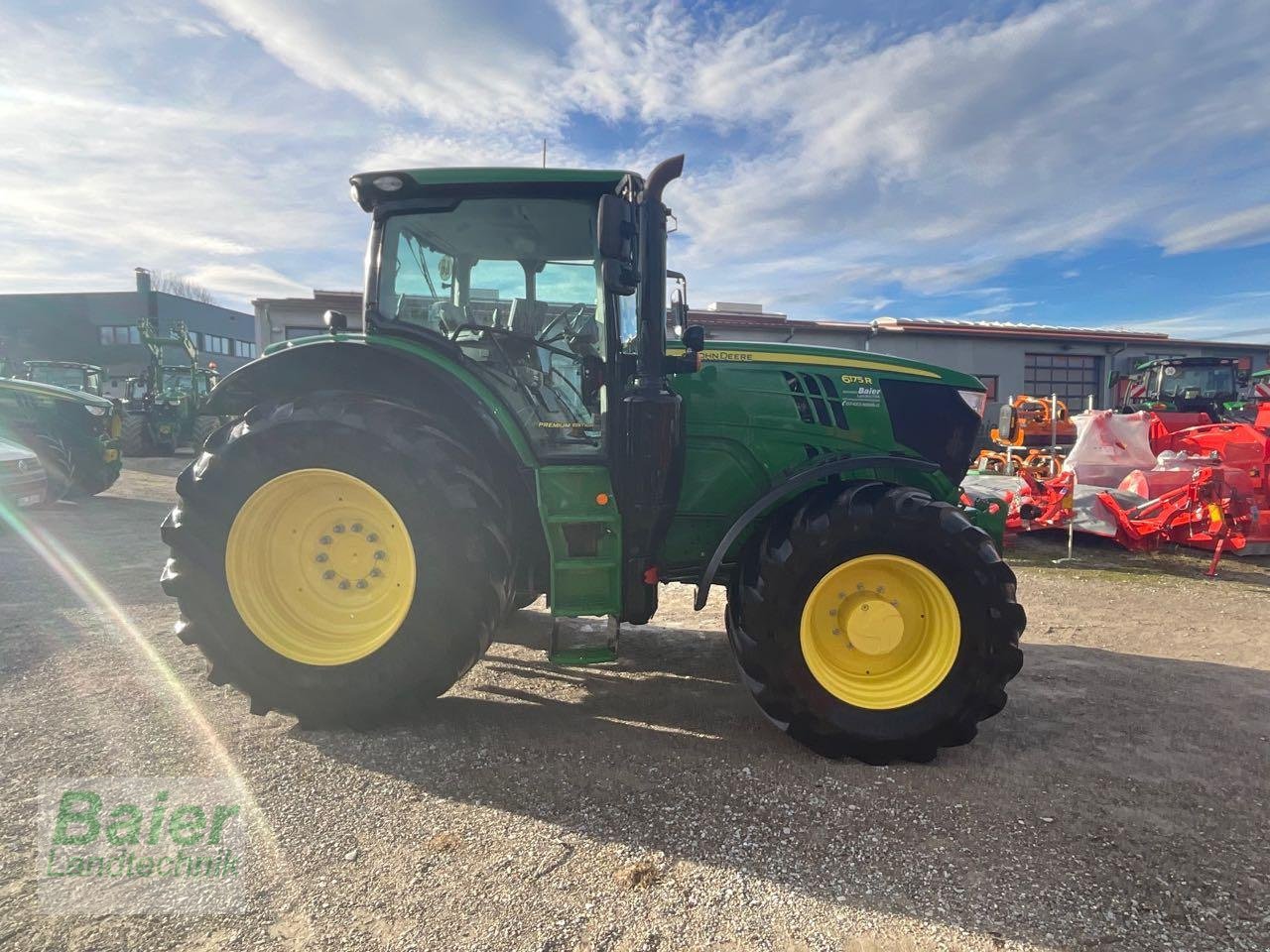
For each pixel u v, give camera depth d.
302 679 2.72
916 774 2.55
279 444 2.71
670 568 3.26
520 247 3.21
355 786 2.38
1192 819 2.28
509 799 2.32
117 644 3.68
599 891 1.89
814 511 2.72
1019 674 3.60
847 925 1.78
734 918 1.80
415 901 1.83
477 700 3.12
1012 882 1.96
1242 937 1.76
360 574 2.86
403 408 2.83
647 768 2.55
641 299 2.78
